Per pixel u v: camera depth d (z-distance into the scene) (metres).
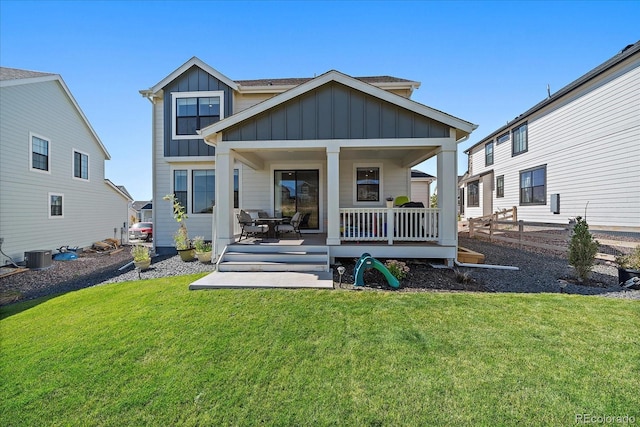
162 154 11.16
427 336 3.56
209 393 2.63
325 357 3.15
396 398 2.53
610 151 10.65
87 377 2.90
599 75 10.92
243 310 4.41
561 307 4.45
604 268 7.35
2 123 10.02
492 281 6.16
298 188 10.82
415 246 7.21
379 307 4.48
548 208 13.73
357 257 7.27
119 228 17.64
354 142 7.22
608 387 2.62
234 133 7.41
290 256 6.89
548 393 2.55
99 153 15.67
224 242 7.46
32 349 3.48
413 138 7.20
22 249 10.75
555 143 13.29
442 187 7.24
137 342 3.54
